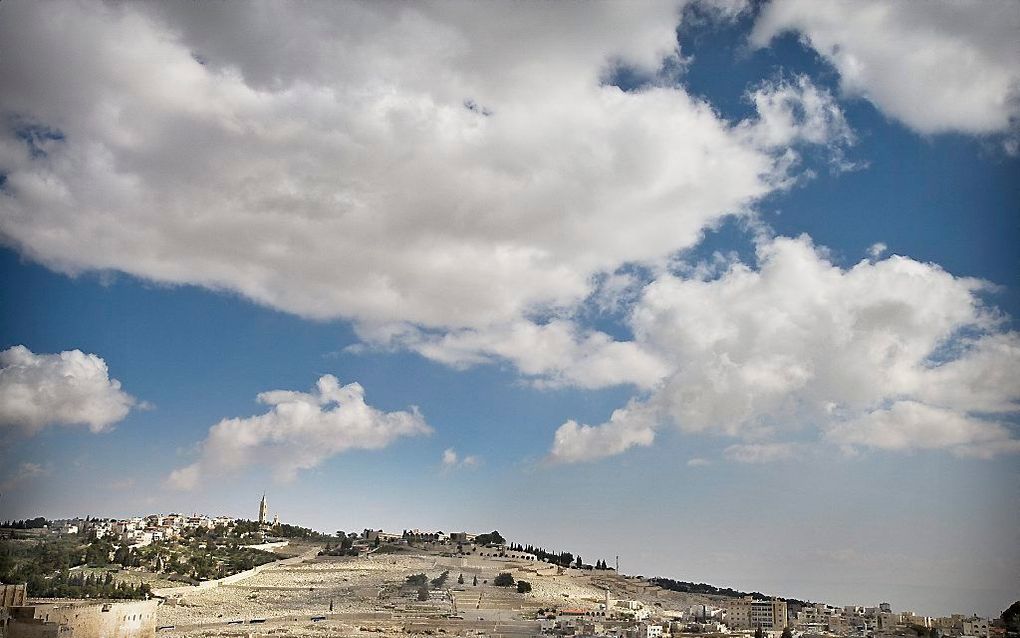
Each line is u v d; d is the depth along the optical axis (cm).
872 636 14750
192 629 14838
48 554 19025
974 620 11550
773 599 19425
